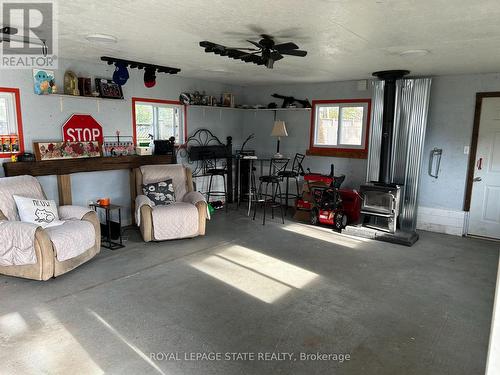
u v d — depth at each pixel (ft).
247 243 15.71
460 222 17.58
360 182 20.53
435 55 13.03
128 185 18.03
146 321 9.23
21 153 13.88
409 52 12.59
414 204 17.60
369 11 8.40
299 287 11.43
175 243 15.53
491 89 16.40
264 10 8.54
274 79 20.42
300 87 22.31
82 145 15.66
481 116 16.75
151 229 15.21
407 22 9.19
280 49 10.27
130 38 11.56
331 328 9.09
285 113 23.16
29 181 13.17
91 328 8.86
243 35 10.94
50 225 12.39
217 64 16.10
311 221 19.13
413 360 7.88
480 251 15.30
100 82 16.08
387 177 17.72
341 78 19.40
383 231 16.79
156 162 18.52
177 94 19.98
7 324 8.97
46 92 14.23
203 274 12.30
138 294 10.74
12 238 11.15
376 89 17.87
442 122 17.71
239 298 10.60
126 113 17.62
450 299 10.80
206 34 10.95
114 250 14.56
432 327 9.23
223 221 19.43
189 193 17.49
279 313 9.77
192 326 9.05
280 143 23.61
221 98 22.79
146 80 17.02
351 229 17.29
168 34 11.02
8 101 13.62
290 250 14.93
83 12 9.00
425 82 16.60
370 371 7.49
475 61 13.94
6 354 7.80
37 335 8.52
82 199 16.11
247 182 24.26
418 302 10.57
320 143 22.12
